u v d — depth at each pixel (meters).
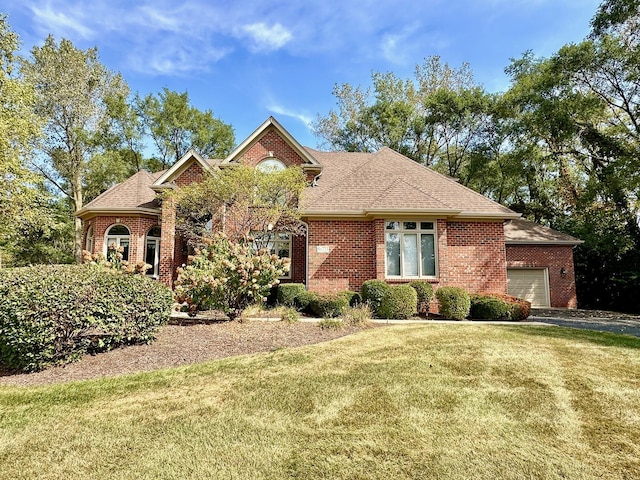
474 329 10.28
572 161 24.36
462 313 12.66
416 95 33.09
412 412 4.92
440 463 3.74
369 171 17.91
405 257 14.74
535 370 6.61
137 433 4.39
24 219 17.48
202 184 14.38
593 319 14.79
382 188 16.50
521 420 4.68
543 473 3.58
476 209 15.52
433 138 30.28
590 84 20.88
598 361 7.17
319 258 15.14
